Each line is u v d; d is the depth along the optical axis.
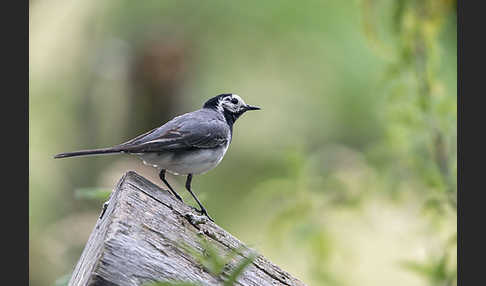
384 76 11.72
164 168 10.30
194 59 16.09
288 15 15.78
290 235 12.64
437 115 11.52
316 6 15.77
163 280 6.51
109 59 15.80
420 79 11.57
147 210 7.11
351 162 13.48
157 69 15.81
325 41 15.80
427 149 11.82
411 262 11.17
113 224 6.62
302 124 16.06
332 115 15.98
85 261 7.35
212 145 10.48
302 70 16.03
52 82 15.68
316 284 12.66
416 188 12.39
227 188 15.94
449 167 11.65
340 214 13.04
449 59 13.63
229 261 7.15
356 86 15.63
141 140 9.77
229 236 7.46
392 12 11.43
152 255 6.59
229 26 16.00
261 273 7.44
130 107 16.08
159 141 9.82
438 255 11.29
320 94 16.02
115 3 15.83
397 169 12.38
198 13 15.93
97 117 15.88
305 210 12.62
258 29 15.98
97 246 6.77
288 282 7.57
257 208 14.45
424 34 11.51
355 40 15.51
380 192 12.84
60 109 15.62
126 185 7.38
